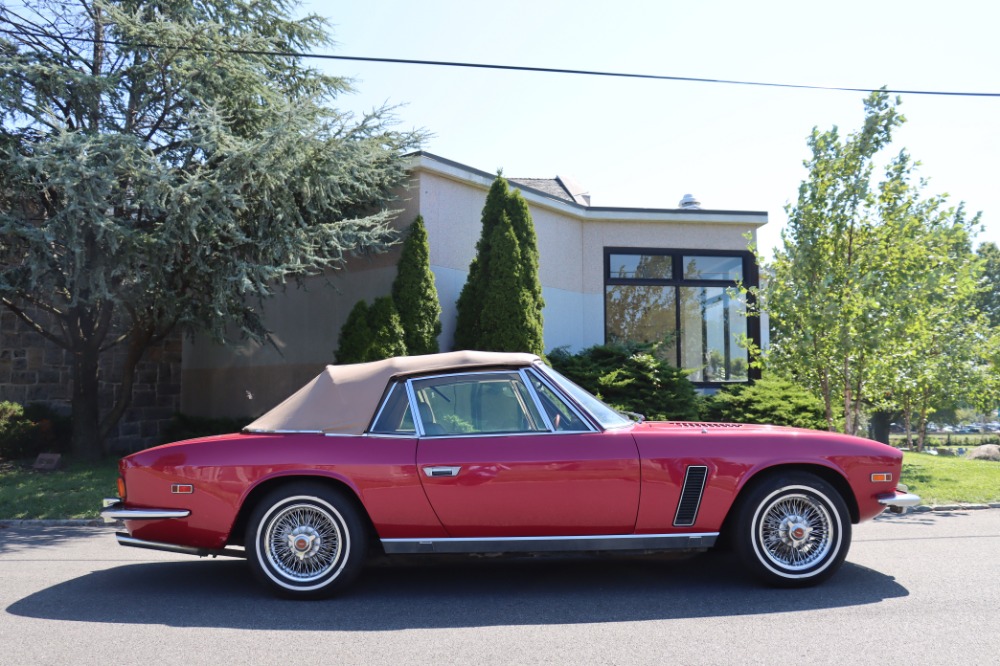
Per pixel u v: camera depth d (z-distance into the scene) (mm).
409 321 12336
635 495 4980
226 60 11852
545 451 5004
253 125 12438
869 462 5211
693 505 5020
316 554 5027
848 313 10812
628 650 3926
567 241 15922
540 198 15055
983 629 4227
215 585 5492
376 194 12820
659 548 5051
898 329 10883
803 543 5121
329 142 11148
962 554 6297
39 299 13125
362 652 3955
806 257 11203
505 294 12469
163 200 10109
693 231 16812
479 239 14242
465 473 4953
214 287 11102
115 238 10094
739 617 4500
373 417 5184
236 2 13195
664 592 5109
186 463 5137
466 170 13867
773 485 5086
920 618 4441
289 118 10797
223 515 5070
